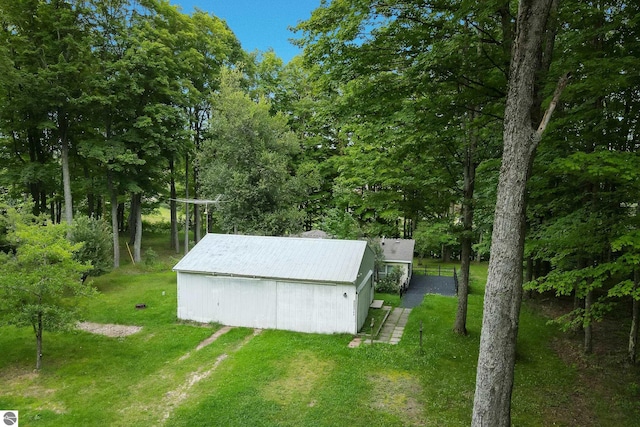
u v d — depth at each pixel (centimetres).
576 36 921
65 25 2188
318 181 2834
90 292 1248
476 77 977
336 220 2559
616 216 900
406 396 974
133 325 1541
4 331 1445
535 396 960
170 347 1313
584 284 910
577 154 779
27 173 2286
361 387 1017
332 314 1436
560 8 847
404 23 977
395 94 1013
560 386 1009
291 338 1382
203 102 2992
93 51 2298
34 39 2212
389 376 1081
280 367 1136
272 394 988
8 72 1892
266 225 2411
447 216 1488
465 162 1339
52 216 3077
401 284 2281
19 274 1145
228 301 1537
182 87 2630
